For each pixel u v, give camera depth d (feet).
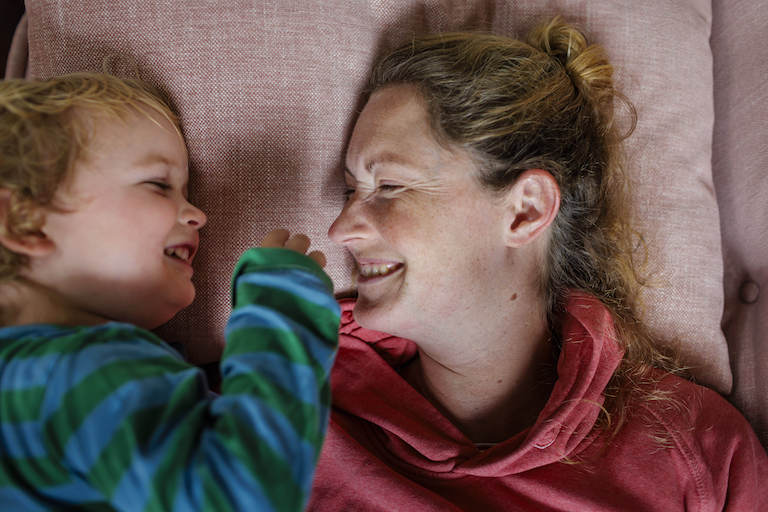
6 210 2.18
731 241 3.76
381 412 2.95
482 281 2.68
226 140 2.94
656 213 3.44
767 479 2.98
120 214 2.35
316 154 3.06
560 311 3.13
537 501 2.69
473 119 2.59
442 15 3.34
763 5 3.64
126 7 2.85
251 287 2.10
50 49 2.85
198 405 1.88
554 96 2.85
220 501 1.66
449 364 2.95
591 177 3.07
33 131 2.24
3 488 1.82
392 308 2.66
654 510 2.67
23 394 1.85
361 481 2.76
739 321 3.66
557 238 3.04
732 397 3.52
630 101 3.43
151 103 2.62
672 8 3.56
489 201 2.62
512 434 2.99
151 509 1.67
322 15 3.03
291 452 1.78
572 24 3.40
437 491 2.80
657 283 3.41
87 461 1.76
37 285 2.27
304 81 3.00
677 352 3.42
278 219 3.04
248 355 1.91
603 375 2.90
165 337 3.04
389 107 2.69
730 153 3.75
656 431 2.89
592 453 2.80
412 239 2.55
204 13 2.89
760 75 3.61
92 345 1.94
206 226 2.97
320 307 2.10
